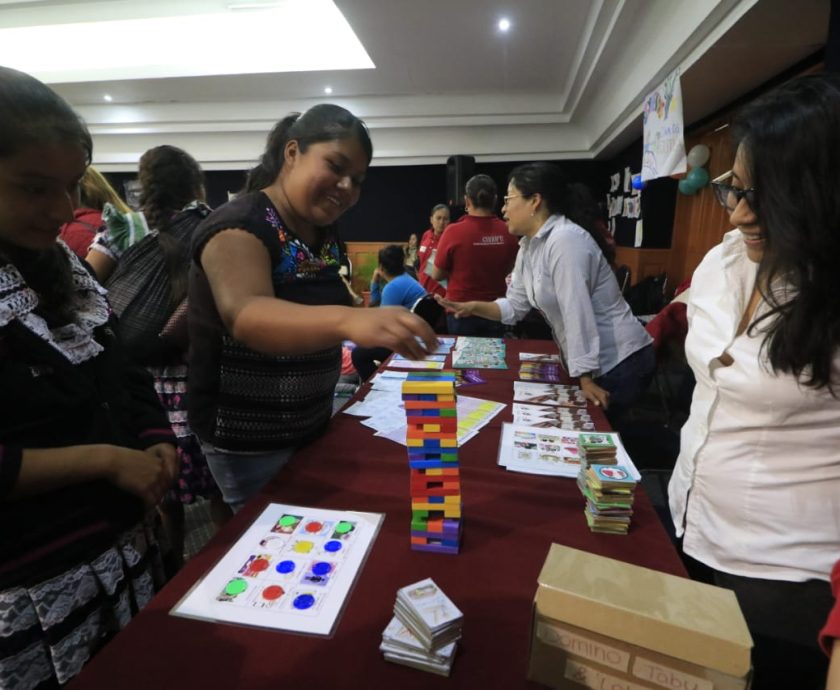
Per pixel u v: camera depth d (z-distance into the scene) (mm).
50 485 702
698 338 939
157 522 1018
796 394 765
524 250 1898
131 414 938
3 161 622
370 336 697
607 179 6617
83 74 5090
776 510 814
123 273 1492
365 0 3363
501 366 1954
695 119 4008
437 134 6336
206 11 4453
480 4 3432
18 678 705
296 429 1121
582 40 3980
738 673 499
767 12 2154
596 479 892
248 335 768
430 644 601
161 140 6664
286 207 995
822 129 662
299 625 678
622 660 549
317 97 5840
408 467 1121
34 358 722
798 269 704
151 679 598
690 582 585
